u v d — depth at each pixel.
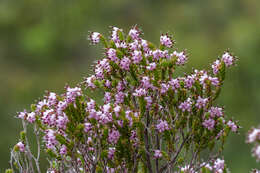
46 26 42.62
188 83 5.87
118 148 5.77
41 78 38.56
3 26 42.53
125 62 5.82
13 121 30.22
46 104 6.00
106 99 6.00
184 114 5.90
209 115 5.79
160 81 5.78
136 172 5.95
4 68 39.47
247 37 39.88
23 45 41.44
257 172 5.86
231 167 29.66
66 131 5.74
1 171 26.91
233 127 5.75
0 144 28.81
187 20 43.00
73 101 5.64
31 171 6.15
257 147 4.86
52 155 5.91
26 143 6.10
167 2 44.16
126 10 43.62
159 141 6.00
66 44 41.19
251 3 43.25
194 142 5.91
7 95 35.50
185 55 5.94
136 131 5.91
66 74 39.03
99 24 43.00
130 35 6.12
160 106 5.96
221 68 5.86
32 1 44.16
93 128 5.73
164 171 6.23
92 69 6.07
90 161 5.89
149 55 5.95
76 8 43.53
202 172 6.04
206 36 42.03
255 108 36.56
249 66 38.19
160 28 42.78
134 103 5.97
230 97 36.03
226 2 43.56
